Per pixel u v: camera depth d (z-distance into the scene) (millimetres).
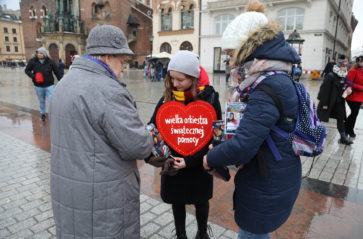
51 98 1473
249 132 1291
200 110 1874
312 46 23547
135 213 1634
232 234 2434
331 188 3291
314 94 11750
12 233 2453
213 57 29734
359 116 7836
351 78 5188
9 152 4477
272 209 1449
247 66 1464
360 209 2834
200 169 1980
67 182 1445
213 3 28297
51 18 41438
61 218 1521
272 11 24781
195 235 2414
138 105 8977
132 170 1578
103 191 1434
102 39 1430
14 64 51500
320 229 2494
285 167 1411
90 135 1372
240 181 1519
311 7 23062
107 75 1439
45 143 4961
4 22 74000
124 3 41094
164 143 1949
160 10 32688
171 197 2035
